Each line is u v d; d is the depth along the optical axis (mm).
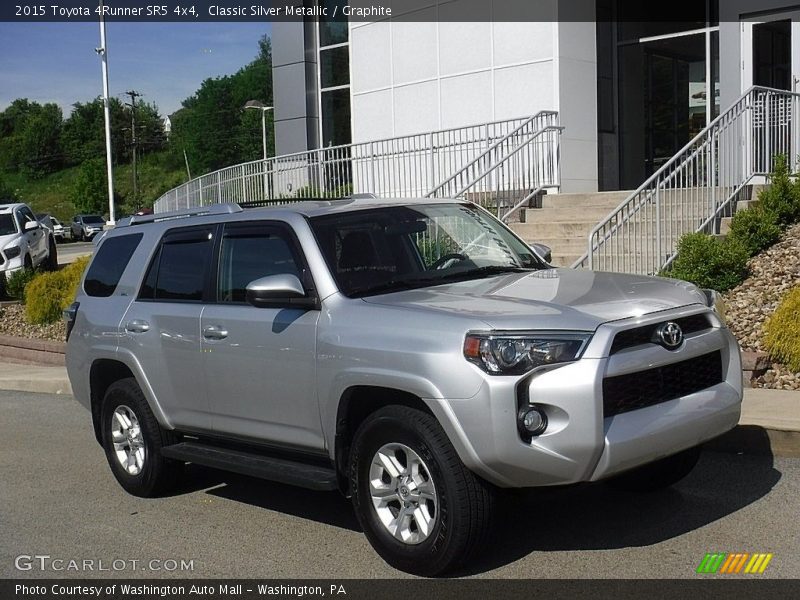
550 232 13688
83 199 97312
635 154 18828
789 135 13422
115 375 7594
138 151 123438
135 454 7293
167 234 7094
